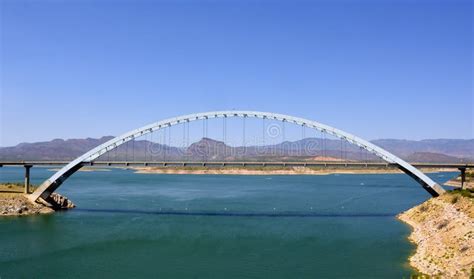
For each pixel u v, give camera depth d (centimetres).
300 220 8338
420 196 13462
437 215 6844
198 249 5981
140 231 7181
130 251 5859
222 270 5000
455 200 6862
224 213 9369
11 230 7200
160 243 6331
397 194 14250
